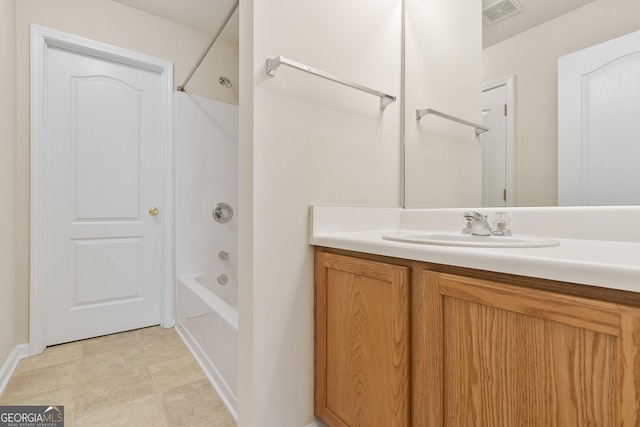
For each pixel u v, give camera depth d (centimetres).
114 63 210
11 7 166
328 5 119
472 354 67
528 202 111
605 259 54
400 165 147
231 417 124
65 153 193
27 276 176
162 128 226
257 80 100
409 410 80
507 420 61
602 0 94
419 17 147
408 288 80
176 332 213
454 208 130
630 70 89
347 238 99
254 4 100
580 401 51
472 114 129
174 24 229
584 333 51
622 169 90
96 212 203
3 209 152
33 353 175
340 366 102
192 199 230
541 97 108
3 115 152
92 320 201
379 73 138
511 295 60
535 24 110
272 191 103
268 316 103
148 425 119
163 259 225
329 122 119
